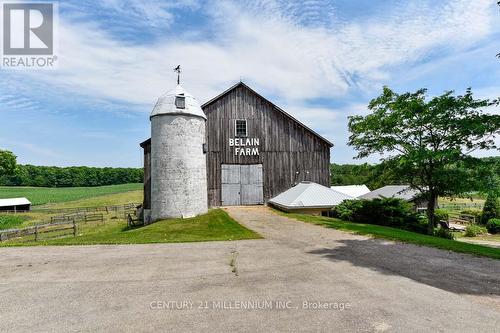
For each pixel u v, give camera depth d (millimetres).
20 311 5543
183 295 6234
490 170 14281
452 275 7496
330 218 19281
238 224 15766
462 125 14773
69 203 61000
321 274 7555
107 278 7355
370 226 16188
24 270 8070
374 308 5551
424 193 17578
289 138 25016
